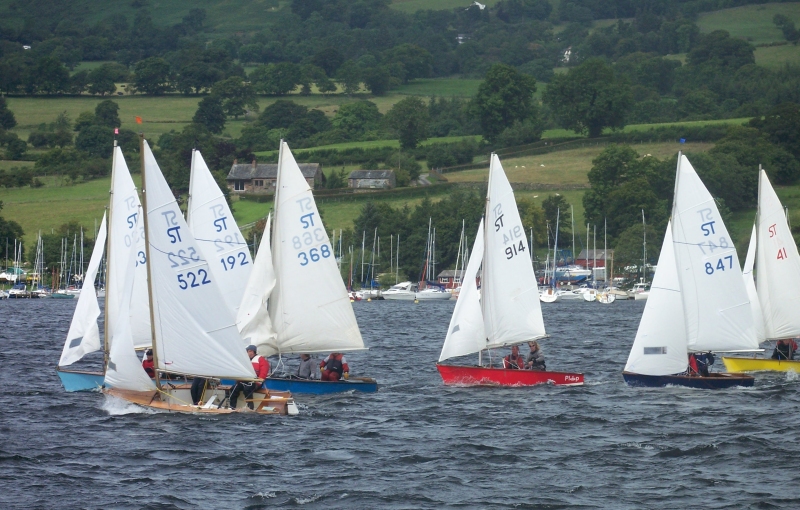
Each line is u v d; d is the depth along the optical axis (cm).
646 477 11575
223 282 18200
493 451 12794
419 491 10969
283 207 16938
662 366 17688
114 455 12338
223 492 10862
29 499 10525
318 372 17862
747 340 17738
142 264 16725
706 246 17638
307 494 10825
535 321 18350
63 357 17175
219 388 15038
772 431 13950
